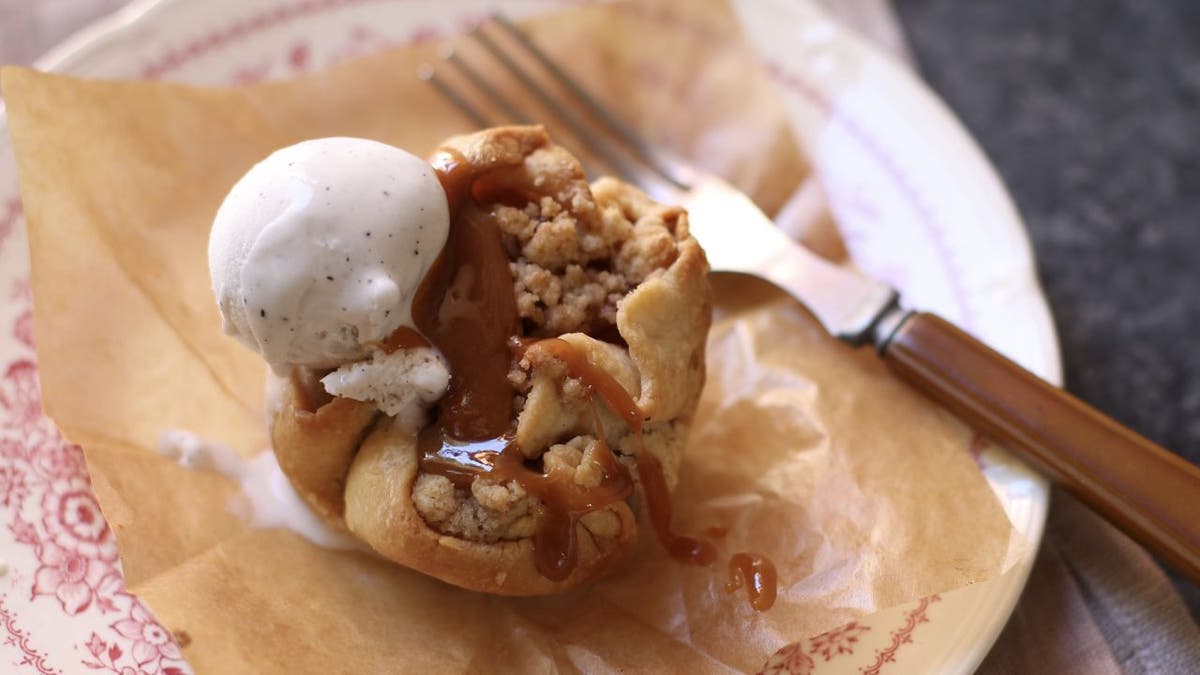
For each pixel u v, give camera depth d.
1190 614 0.42
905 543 0.41
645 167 0.48
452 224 0.39
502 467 0.39
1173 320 0.48
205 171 0.45
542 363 0.39
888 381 0.44
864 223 0.47
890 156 0.47
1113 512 0.41
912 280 0.46
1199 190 0.51
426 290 0.39
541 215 0.40
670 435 0.41
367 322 0.38
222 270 0.38
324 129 0.47
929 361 0.43
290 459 0.40
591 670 0.40
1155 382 0.47
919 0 0.55
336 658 0.39
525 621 0.40
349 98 0.47
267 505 0.41
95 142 0.44
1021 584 0.40
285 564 0.41
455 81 0.49
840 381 0.44
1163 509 0.40
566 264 0.40
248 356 0.43
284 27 0.48
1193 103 0.53
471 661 0.40
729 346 0.45
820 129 0.48
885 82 0.48
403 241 0.38
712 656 0.40
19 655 0.38
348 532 0.41
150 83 0.45
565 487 0.39
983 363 0.42
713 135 0.48
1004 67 0.54
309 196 0.38
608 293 0.40
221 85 0.47
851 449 0.43
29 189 0.42
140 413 0.42
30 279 0.42
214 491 0.41
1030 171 0.52
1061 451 0.41
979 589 0.40
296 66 0.48
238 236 0.38
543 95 0.48
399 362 0.39
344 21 0.48
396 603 0.40
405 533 0.39
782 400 0.44
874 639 0.40
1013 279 0.45
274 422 0.40
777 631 0.40
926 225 0.46
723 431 0.43
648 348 0.40
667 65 0.49
